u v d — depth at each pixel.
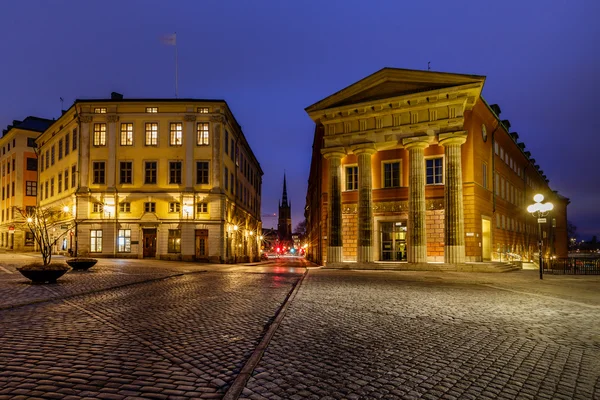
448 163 28.77
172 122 40.91
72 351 6.38
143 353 6.36
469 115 29.94
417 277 22.28
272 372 5.55
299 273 24.77
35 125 63.41
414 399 4.73
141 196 40.22
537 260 39.19
